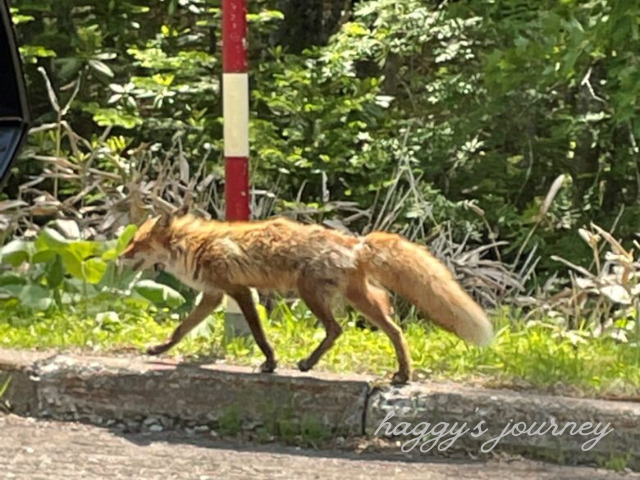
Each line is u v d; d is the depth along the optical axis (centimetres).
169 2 1970
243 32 1032
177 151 1883
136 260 937
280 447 865
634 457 832
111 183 1405
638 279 1264
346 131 1919
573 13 1542
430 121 2125
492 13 1830
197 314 956
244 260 902
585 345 1094
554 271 1928
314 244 898
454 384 898
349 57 1911
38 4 1841
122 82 2038
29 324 1079
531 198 2175
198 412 891
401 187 1831
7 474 769
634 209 2019
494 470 816
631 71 1412
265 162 1844
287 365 938
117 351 980
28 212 1334
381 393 873
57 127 1484
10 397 918
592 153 2164
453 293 893
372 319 899
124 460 809
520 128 2122
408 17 1927
